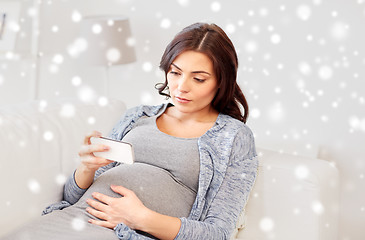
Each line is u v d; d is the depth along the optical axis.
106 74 2.43
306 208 1.46
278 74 2.07
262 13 2.07
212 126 1.44
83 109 1.60
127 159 1.18
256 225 1.52
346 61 1.94
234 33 2.15
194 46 1.32
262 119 2.12
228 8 2.15
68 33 2.61
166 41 2.37
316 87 2.00
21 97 2.62
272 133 2.09
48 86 2.67
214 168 1.36
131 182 1.30
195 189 1.37
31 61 2.57
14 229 1.23
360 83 1.93
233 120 1.45
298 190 1.47
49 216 1.22
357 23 1.90
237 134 1.41
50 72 2.66
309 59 2.00
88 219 1.23
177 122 1.46
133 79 2.50
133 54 2.35
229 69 1.38
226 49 1.36
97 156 1.24
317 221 1.45
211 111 1.49
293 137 2.06
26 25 2.57
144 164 1.37
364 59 1.90
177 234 1.20
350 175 2.00
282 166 1.50
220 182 1.35
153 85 2.44
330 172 1.55
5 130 1.33
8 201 1.26
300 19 2.00
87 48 2.32
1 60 2.53
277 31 2.05
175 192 1.32
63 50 2.63
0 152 1.27
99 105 1.67
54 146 1.43
